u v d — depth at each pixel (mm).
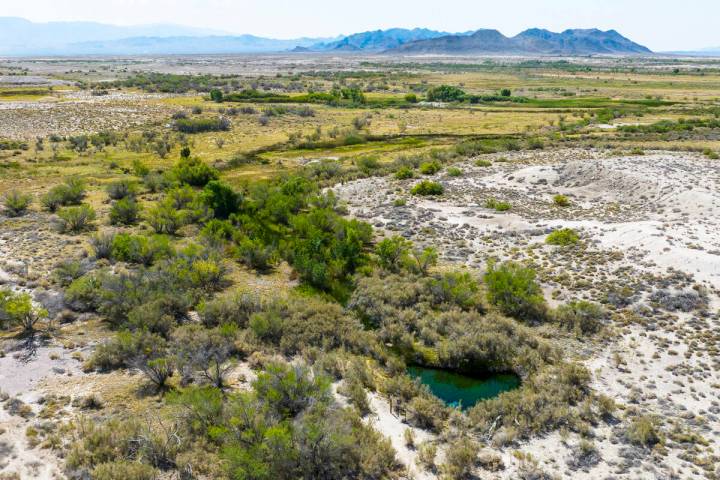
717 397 19969
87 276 29625
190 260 33688
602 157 64500
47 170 68438
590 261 33531
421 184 54031
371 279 32344
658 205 44406
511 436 18188
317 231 39312
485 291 30953
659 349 23484
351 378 21781
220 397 18891
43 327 25594
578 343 24641
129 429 17453
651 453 17156
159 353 22672
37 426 17891
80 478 15328
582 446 17453
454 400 21438
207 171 62062
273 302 28141
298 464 16047
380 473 16375
